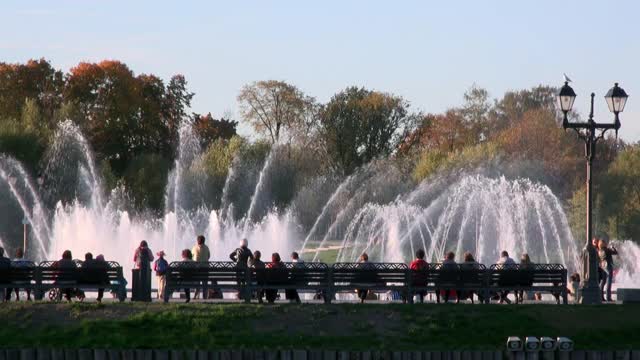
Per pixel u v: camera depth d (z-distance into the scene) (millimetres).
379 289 41906
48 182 104000
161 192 113000
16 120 109875
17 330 38656
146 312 39562
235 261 45594
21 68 122562
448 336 38938
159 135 135250
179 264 41688
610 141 120250
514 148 114312
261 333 38625
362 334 38812
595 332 39531
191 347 37750
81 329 38594
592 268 42969
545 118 118000
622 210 99500
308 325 39188
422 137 140875
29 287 41719
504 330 39375
